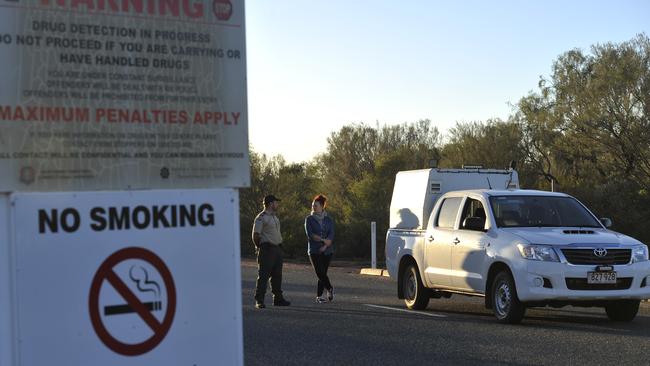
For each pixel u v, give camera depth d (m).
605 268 11.88
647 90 40.09
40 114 3.70
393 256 15.70
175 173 4.01
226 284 4.12
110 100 3.86
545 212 13.45
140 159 3.93
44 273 3.68
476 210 13.74
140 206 3.91
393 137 67.12
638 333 11.29
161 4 3.98
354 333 11.50
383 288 20.06
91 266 3.78
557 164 47.16
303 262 38.53
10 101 3.63
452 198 14.38
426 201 15.43
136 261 3.89
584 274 11.80
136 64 3.92
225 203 4.14
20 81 3.65
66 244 3.73
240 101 4.18
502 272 12.47
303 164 57.50
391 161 48.03
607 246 12.04
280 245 15.32
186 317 4.01
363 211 44.19
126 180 3.89
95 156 3.81
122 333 3.84
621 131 41.16
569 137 43.88
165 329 3.95
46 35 3.71
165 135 3.98
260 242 15.12
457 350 9.95
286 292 18.95
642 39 41.97
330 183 65.81
